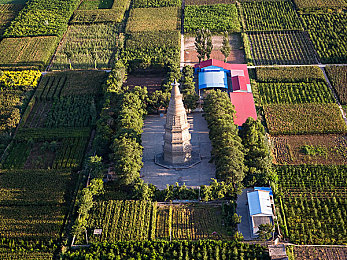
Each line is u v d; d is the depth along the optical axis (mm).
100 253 109188
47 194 128500
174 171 136500
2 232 117375
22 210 123938
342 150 143000
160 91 167500
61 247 112688
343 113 159750
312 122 155000
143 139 151375
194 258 107000
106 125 146750
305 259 106250
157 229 116750
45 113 169750
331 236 112500
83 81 185500
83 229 114688
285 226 115000
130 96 158625
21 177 135125
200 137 151125
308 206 121062
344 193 125000
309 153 142000
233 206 119312
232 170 121375
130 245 109938
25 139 153125
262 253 106562
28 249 113562
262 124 156125
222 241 110938
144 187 122938
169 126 130000
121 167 125875
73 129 157000
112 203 122938
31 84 183875
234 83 175500
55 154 148375
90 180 130000
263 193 120188
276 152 143875
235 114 156375
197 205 123875
